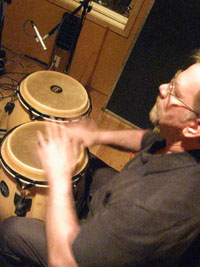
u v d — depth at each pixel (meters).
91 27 2.06
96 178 1.24
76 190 1.07
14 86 2.06
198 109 0.70
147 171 0.76
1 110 1.83
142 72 1.95
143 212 0.67
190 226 0.68
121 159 1.89
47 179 0.90
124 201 0.71
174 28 1.72
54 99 1.27
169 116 0.77
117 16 2.03
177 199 0.66
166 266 0.76
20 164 0.98
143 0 1.81
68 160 0.95
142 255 0.68
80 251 0.70
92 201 1.01
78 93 1.37
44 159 0.92
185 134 0.74
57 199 0.81
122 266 0.70
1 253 1.08
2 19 1.60
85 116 1.29
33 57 2.37
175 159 0.73
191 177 0.68
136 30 1.96
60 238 0.74
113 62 2.18
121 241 0.67
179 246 0.70
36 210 1.05
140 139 1.27
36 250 0.95
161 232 0.66
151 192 0.70
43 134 1.12
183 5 1.63
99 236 0.69
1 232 1.02
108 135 1.23
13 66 2.24
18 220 0.98
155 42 1.81
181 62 1.79
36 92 1.26
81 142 1.17
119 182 0.84
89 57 2.21
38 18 2.17
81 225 0.79
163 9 1.69
